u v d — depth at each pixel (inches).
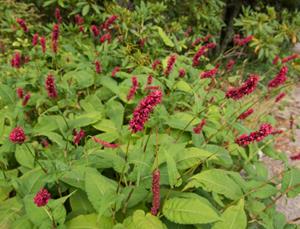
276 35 61.7
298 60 60.4
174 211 17.6
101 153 20.9
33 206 17.1
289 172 20.6
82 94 31.6
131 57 36.0
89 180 18.6
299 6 71.9
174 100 28.6
